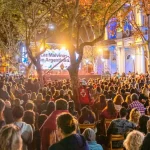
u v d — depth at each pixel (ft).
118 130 29.37
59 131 17.46
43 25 107.14
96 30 131.54
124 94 54.34
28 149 26.45
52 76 131.64
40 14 88.69
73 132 17.12
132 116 30.25
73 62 54.70
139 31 107.65
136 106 40.52
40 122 28.43
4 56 140.77
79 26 57.88
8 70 169.78
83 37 168.45
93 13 73.00
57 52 139.74
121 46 166.20
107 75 138.31
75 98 53.21
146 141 17.06
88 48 161.99
